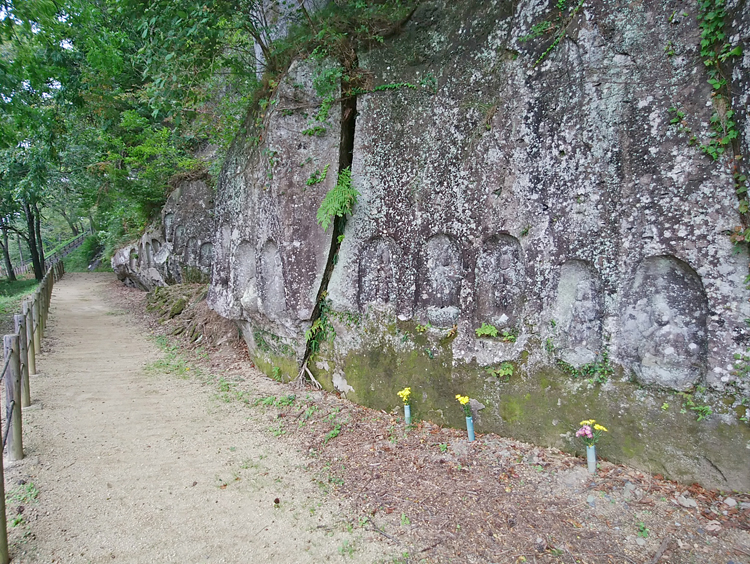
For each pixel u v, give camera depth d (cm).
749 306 332
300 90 590
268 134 617
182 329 1012
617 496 358
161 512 370
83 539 331
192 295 1183
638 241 379
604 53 389
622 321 391
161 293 1342
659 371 371
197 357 841
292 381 650
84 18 971
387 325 543
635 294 387
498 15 455
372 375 555
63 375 707
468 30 478
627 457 387
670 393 370
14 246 4428
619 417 392
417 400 514
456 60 484
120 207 1714
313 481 420
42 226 4541
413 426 500
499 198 449
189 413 577
